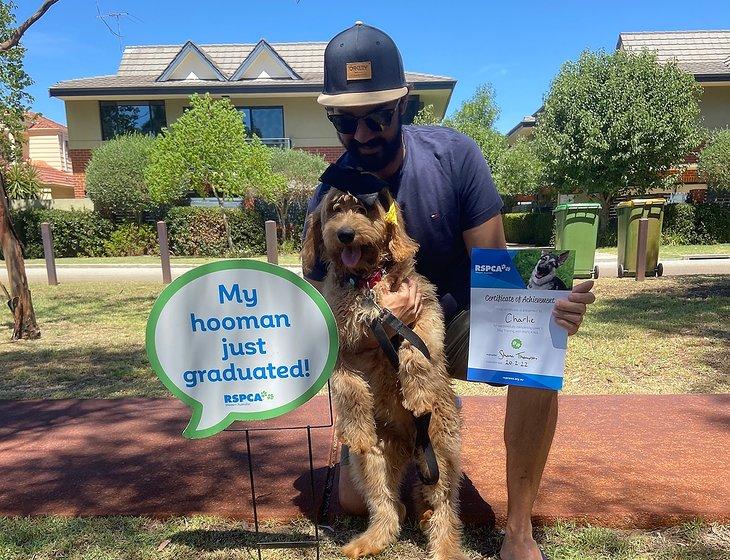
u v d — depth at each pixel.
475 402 4.52
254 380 2.30
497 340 2.25
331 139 25.94
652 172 20.27
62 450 3.77
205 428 2.30
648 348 5.93
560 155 20.61
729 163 20.42
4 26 11.88
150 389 5.10
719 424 3.89
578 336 6.48
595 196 22.12
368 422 2.42
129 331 7.55
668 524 2.70
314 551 2.63
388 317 2.31
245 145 19.64
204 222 21.31
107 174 21.42
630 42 30.19
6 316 8.92
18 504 3.05
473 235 2.67
